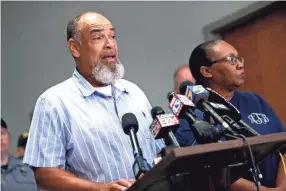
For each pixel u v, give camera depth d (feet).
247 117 18.66
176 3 33.45
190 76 23.44
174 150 10.66
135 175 13.15
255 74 31.37
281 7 30.04
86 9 35.96
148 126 16.47
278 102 30.42
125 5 34.81
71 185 14.39
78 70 16.58
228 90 19.39
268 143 11.79
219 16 32.01
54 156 15.26
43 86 37.50
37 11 37.93
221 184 12.57
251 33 31.37
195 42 32.63
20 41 38.55
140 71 33.78
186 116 13.19
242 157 12.26
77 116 15.65
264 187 17.35
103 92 16.33
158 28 33.76
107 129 15.65
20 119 38.17
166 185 12.34
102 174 15.28
